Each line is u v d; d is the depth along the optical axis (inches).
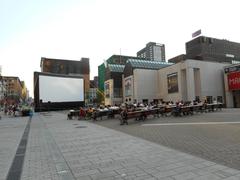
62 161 245.4
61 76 1861.5
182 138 354.6
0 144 366.6
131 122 658.2
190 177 178.4
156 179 177.5
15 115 1334.9
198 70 1557.6
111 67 2332.7
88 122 741.9
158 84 1897.1
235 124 494.9
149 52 5059.1
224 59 2596.0
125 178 183.0
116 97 2263.8
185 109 775.1
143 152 270.7
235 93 1481.3
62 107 1840.6
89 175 195.0
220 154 246.8
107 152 279.4
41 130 550.9
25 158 264.8
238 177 174.6
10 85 4534.9
